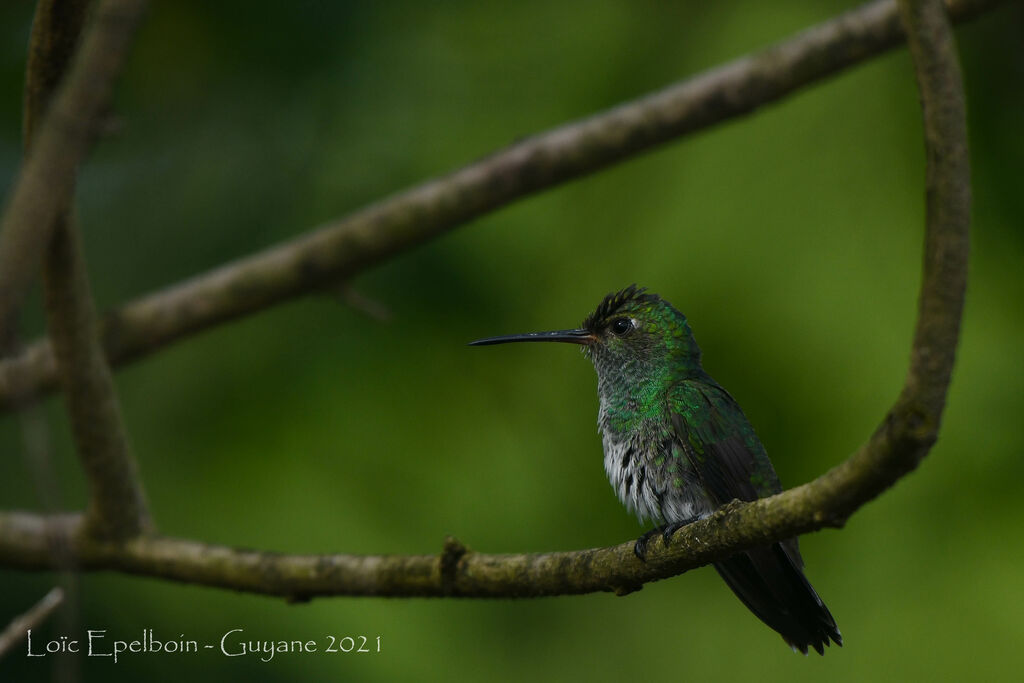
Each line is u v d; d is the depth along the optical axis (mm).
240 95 9430
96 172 9562
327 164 9414
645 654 11117
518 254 10000
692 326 9977
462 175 8297
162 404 9484
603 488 10031
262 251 9258
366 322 9469
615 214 10336
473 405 9898
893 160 10266
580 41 10406
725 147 10508
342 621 9688
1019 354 9750
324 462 9461
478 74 10125
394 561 6246
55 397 9305
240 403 9414
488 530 9711
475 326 9648
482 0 10242
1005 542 9750
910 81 10391
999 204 9602
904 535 10117
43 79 4875
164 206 9469
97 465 6809
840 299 9883
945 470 9930
